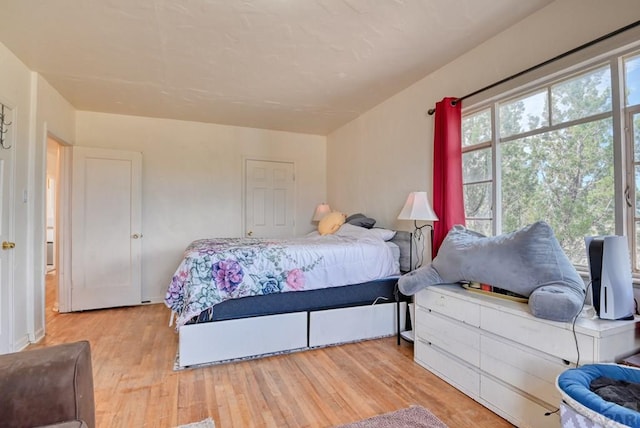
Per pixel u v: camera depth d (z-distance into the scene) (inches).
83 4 77.2
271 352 98.3
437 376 85.4
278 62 107.6
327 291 108.0
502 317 67.3
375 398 75.4
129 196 156.7
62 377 40.3
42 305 115.7
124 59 104.9
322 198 205.3
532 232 69.3
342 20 84.3
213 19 83.5
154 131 167.3
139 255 158.2
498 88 90.8
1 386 38.3
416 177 124.0
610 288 56.4
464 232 91.2
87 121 155.9
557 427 57.1
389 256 118.0
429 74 117.0
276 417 68.2
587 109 73.8
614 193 68.1
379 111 147.7
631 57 65.9
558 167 80.0
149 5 77.7
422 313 91.7
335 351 102.3
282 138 195.3
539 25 80.6
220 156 180.2
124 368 90.2
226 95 136.9
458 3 77.8
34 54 100.7
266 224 190.9
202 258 94.3
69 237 146.9
